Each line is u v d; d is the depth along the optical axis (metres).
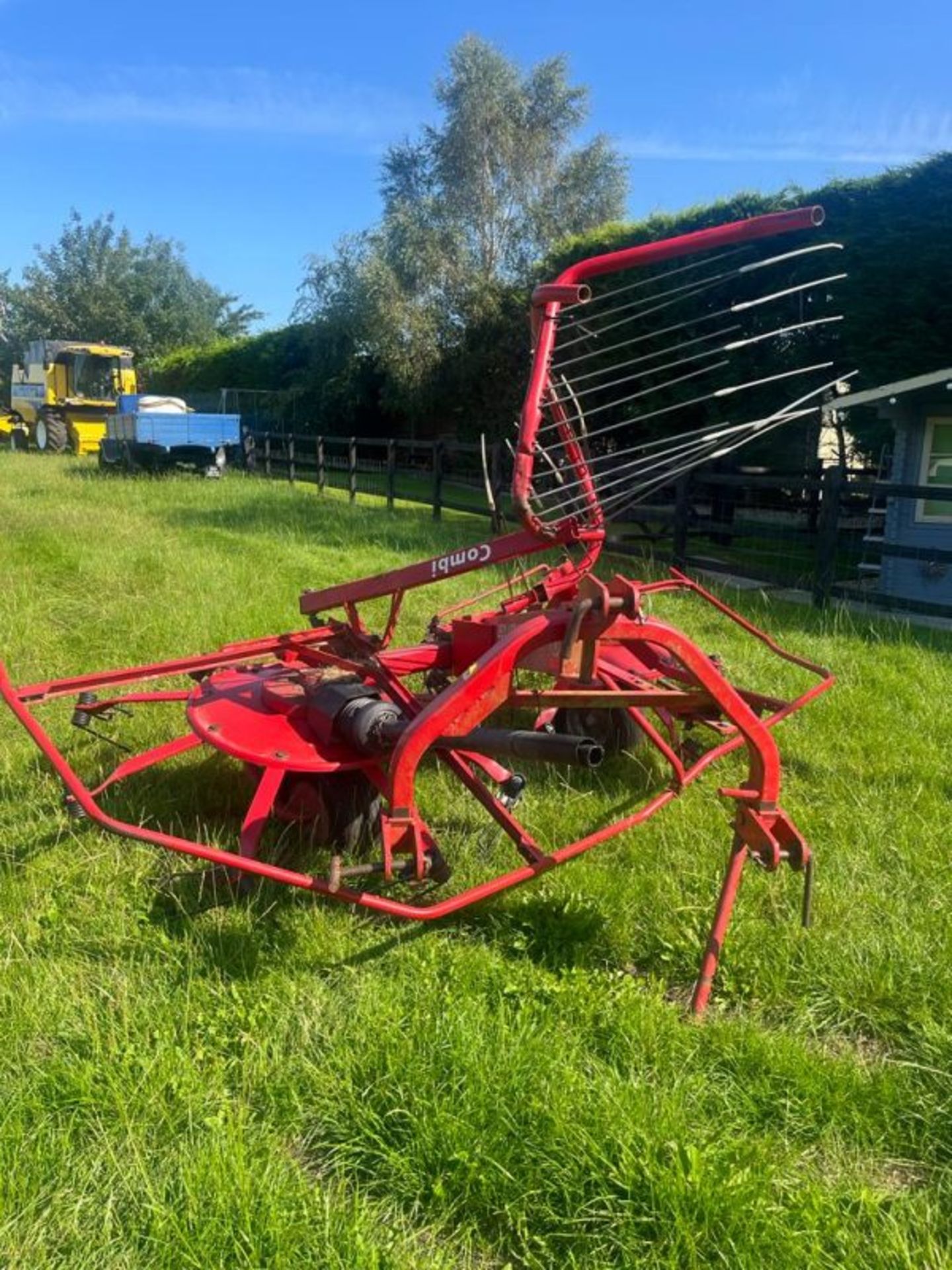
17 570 9.20
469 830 4.40
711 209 15.49
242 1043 3.00
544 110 28.20
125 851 4.12
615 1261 2.33
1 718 5.55
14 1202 2.42
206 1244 2.32
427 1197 2.50
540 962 3.46
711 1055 2.98
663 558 11.38
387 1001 3.15
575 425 5.25
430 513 15.33
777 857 3.24
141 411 21.09
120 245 51.00
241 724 3.77
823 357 13.46
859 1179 2.58
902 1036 3.12
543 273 20.08
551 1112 2.64
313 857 4.06
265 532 12.24
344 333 27.08
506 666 3.20
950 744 5.49
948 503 9.86
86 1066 2.85
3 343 51.34
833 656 6.99
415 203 27.69
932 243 11.95
